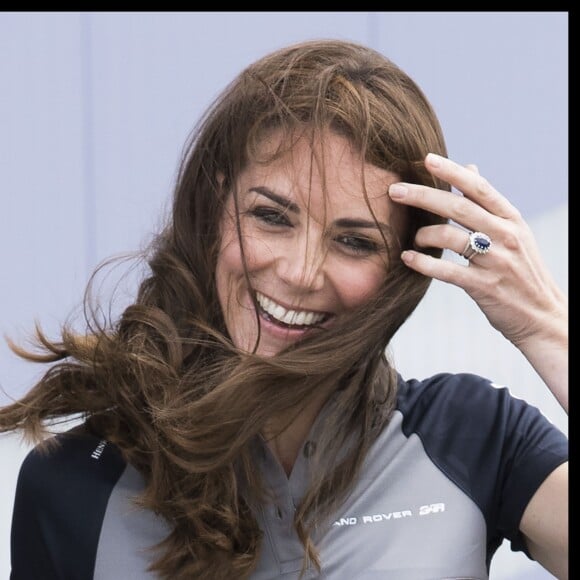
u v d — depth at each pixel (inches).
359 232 177.6
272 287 181.8
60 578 191.5
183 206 197.6
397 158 178.1
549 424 204.1
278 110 175.2
